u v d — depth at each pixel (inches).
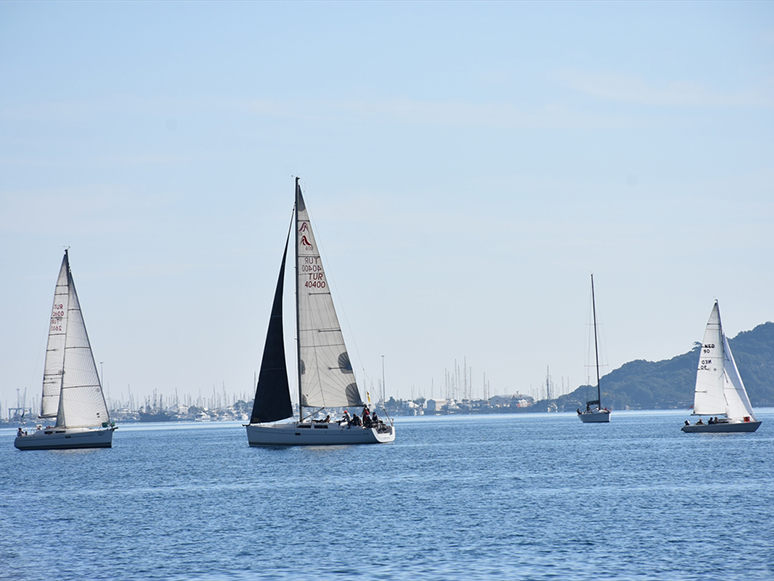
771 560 3191.4
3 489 5792.3
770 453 7539.4
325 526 4018.2
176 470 6958.7
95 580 3080.7
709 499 4660.4
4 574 3184.1
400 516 4261.8
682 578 2967.5
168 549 3570.4
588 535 3693.4
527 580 2965.1
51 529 4092.0
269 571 3157.0
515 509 4434.1
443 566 3176.7
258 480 5964.6
